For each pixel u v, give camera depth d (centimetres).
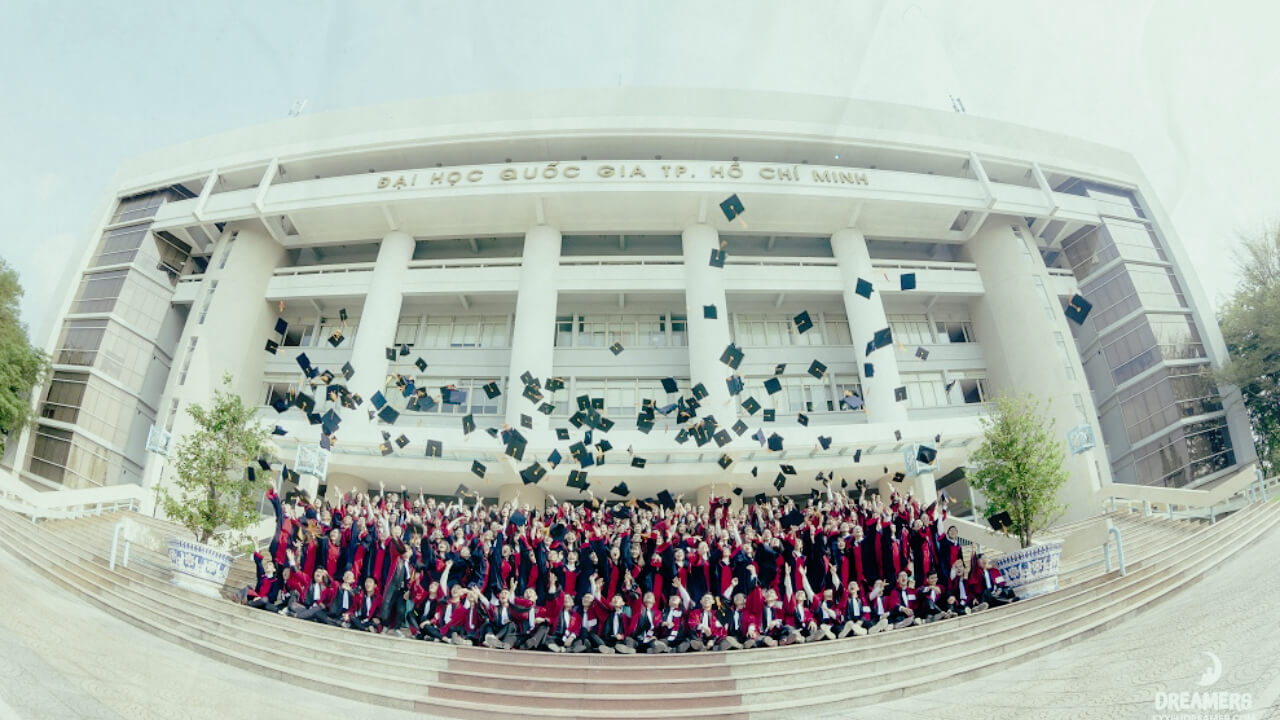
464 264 2081
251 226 2161
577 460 1370
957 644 734
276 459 1102
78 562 862
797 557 884
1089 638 702
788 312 2161
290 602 808
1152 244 2273
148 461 1546
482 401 2000
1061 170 2228
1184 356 2070
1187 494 1321
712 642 777
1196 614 658
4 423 1825
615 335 2105
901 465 1720
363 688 601
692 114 1908
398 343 2105
